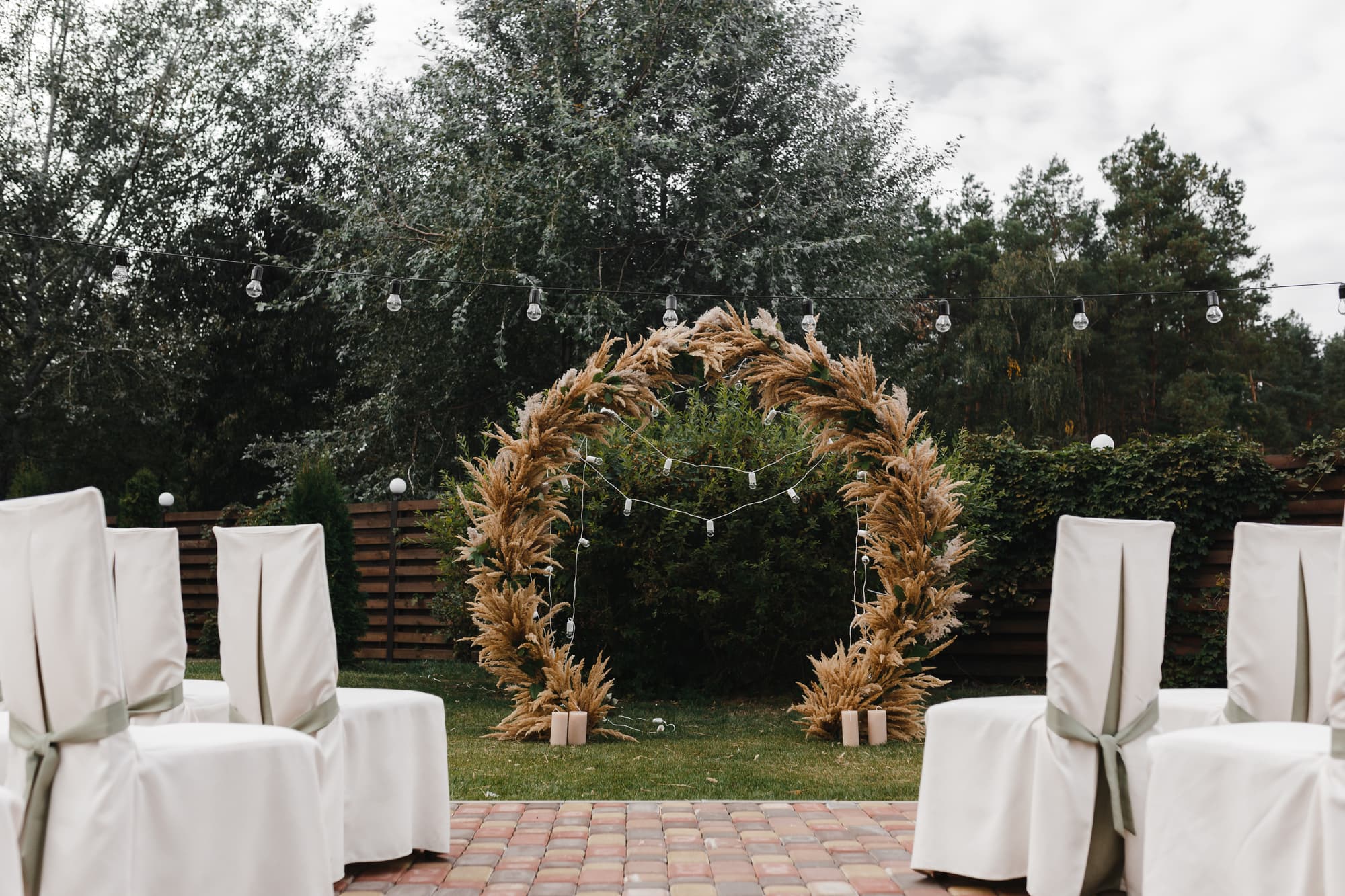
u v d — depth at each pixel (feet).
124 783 8.27
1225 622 29.45
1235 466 29.27
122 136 63.41
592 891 11.32
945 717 11.98
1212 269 95.20
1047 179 107.76
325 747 11.35
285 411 67.87
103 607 8.24
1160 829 9.33
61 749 8.30
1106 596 10.85
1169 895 9.14
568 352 49.08
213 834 9.20
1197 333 94.99
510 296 45.62
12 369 60.90
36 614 8.32
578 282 45.55
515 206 45.06
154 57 64.44
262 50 66.64
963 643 33.76
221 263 65.87
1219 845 8.81
